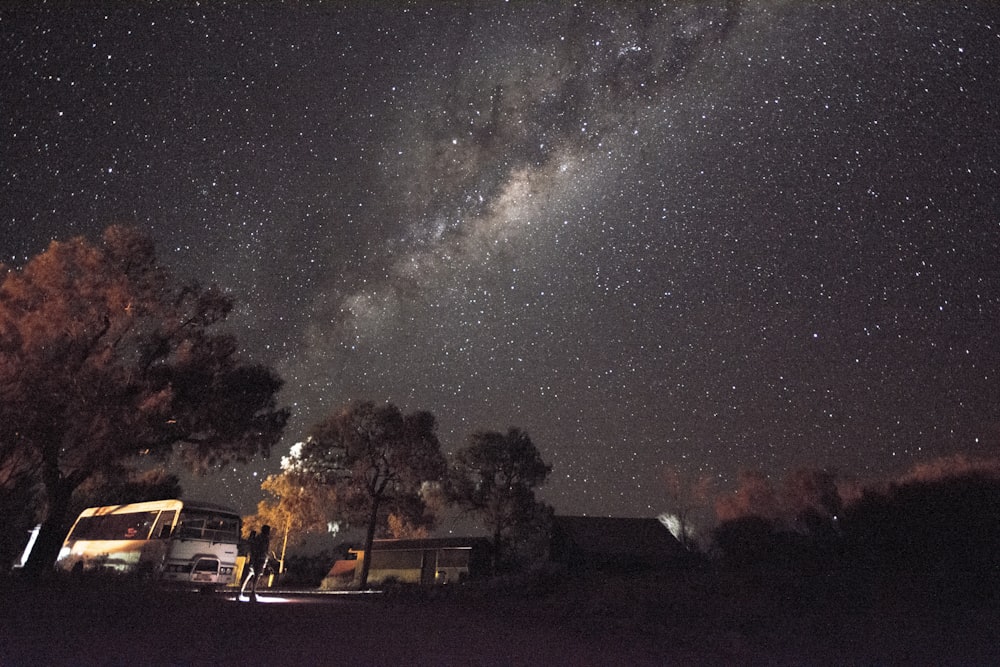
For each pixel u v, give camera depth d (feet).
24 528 85.20
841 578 43.73
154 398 68.28
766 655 29.35
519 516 165.27
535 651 29.58
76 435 65.82
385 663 23.88
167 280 74.02
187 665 20.54
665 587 49.75
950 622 32.12
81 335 67.97
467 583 82.58
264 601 50.24
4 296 66.23
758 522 64.44
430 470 150.10
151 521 76.95
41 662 19.39
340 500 147.84
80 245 69.82
